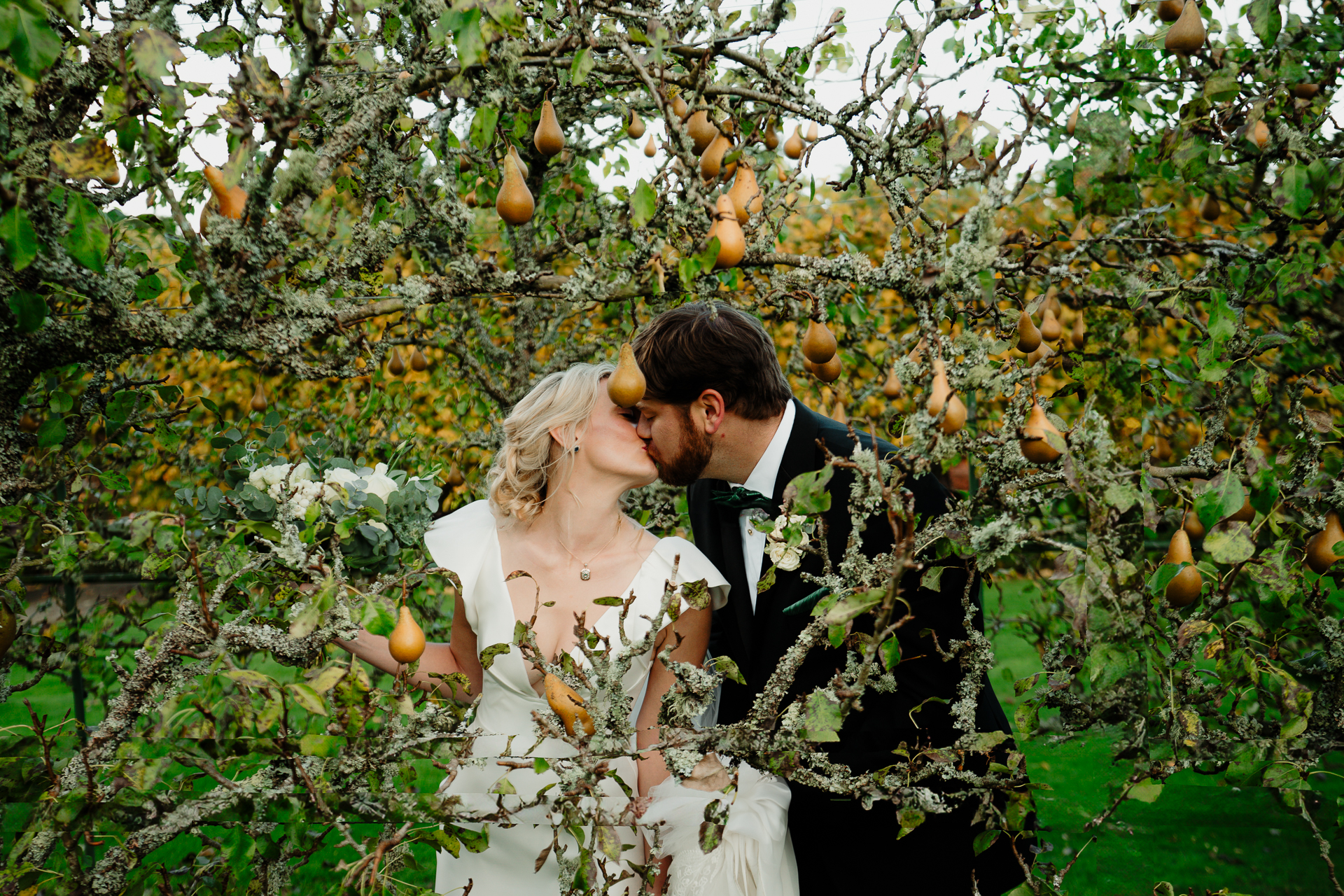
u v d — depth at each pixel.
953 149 1.45
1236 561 1.32
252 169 1.31
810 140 1.84
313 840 1.39
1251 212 2.42
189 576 1.44
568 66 1.42
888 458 1.31
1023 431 1.34
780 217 1.80
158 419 1.96
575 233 3.01
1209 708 1.64
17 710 3.78
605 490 1.95
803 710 1.32
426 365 2.81
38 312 1.27
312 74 1.25
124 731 1.27
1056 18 2.23
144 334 1.35
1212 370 1.56
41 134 1.27
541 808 1.82
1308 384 1.76
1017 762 1.42
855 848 1.93
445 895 1.69
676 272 1.39
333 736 1.25
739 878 1.81
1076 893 2.98
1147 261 1.95
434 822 1.24
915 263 1.38
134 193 1.54
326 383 3.56
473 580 1.97
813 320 1.51
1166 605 1.47
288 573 1.49
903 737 1.92
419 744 1.28
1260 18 1.69
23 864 1.21
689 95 1.49
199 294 1.30
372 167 1.52
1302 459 1.53
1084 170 1.92
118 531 2.68
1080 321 1.84
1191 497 1.47
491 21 1.18
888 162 1.42
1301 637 1.58
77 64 1.28
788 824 2.00
